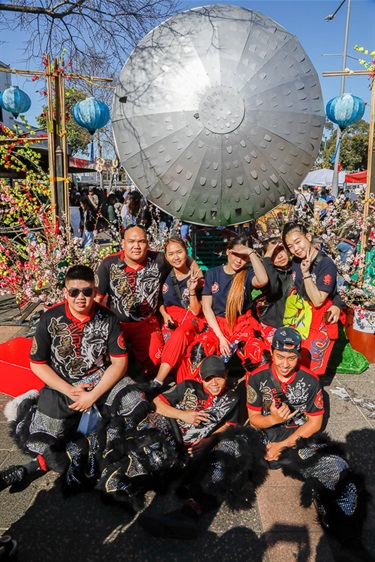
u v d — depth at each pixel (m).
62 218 5.17
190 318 3.68
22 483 2.71
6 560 1.88
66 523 2.40
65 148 5.25
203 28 3.72
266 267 3.66
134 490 2.45
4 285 5.06
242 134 3.68
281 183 3.99
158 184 3.98
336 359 4.20
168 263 3.69
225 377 2.88
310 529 2.35
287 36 3.86
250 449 2.62
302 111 3.82
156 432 2.66
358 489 2.29
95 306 2.84
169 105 3.68
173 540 2.29
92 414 2.77
